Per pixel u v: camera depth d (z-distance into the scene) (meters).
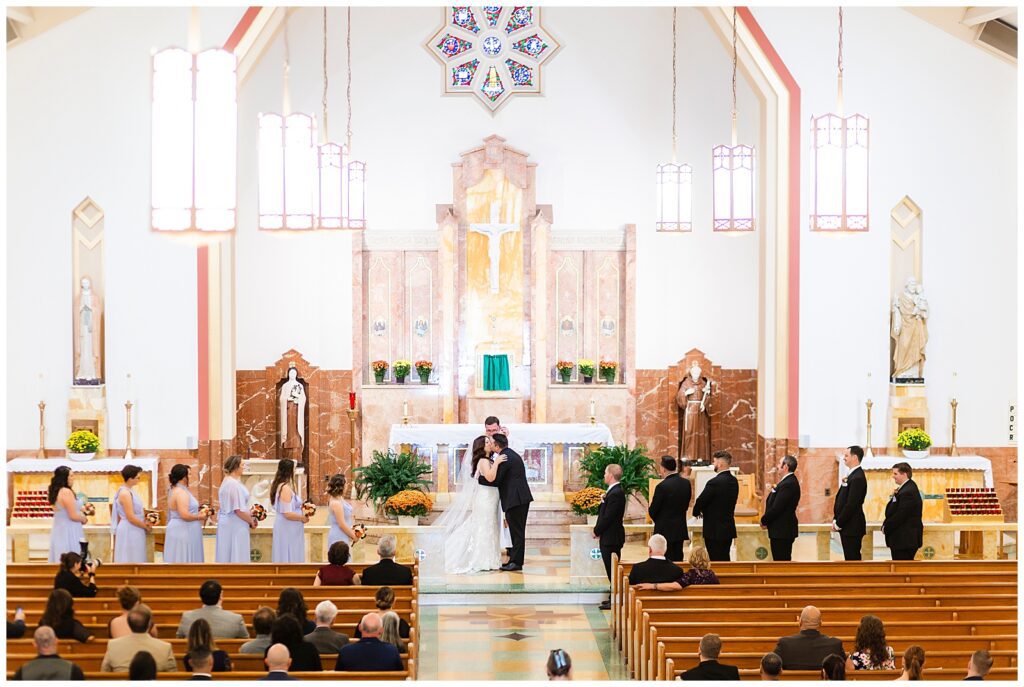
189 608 10.50
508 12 20.59
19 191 17.23
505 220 20.59
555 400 20.47
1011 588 11.06
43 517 15.96
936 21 16.81
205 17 16.80
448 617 13.38
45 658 7.79
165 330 17.44
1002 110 17.50
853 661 8.68
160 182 6.66
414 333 20.62
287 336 20.33
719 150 14.41
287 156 9.15
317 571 11.75
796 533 13.61
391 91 20.55
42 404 17.23
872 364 17.58
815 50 17.34
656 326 20.69
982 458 17.31
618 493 13.63
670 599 10.75
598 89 20.67
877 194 17.50
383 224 20.62
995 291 17.62
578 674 11.05
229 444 17.98
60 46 17.14
